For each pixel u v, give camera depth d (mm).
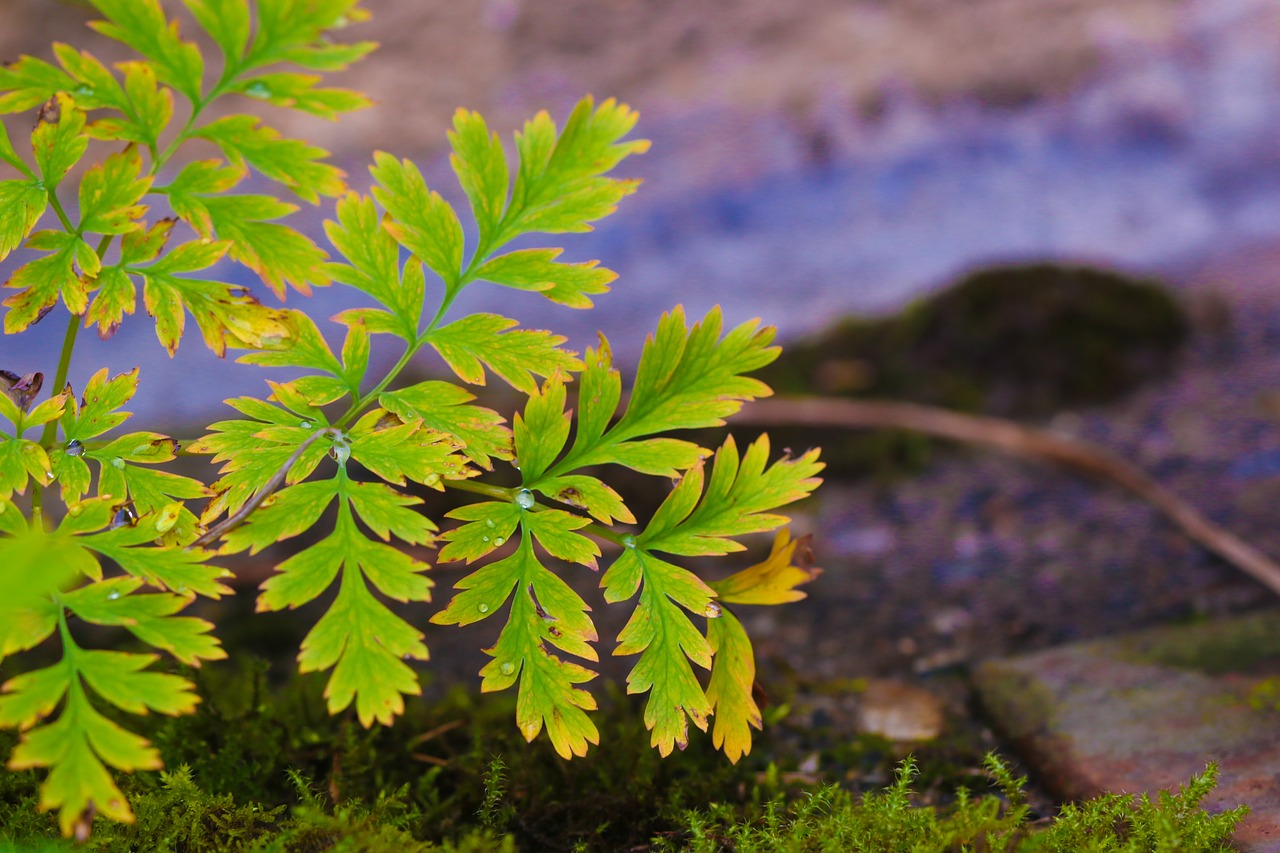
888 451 1208
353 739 809
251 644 916
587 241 1667
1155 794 796
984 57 1932
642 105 1867
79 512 751
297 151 757
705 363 768
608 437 768
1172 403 1241
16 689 729
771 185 1738
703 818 795
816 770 833
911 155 1776
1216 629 868
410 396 765
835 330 1391
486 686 754
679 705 759
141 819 770
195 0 746
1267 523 983
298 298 1470
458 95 1807
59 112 752
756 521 766
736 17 2018
